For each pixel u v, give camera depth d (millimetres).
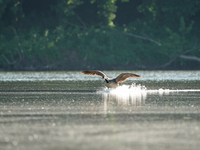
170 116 12305
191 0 71062
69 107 14562
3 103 15992
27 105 15266
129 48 69250
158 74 47969
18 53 65562
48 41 67188
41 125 10805
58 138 9234
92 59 67062
